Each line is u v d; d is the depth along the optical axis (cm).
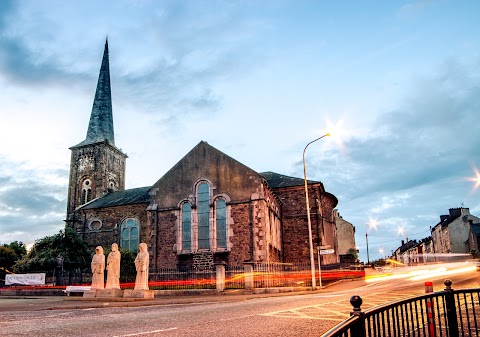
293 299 1750
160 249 3312
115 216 4150
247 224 3162
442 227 8069
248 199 3209
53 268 3444
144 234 4012
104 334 934
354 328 450
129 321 1161
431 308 707
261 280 2606
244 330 945
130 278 3406
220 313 1291
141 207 4088
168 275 2742
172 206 3381
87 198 5759
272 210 3484
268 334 891
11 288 3125
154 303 1822
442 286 2116
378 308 554
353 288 2572
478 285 2078
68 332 979
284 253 3791
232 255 3136
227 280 2588
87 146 5941
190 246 3266
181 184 3409
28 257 3578
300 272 3002
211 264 3167
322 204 4138
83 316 1338
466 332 941
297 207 3866
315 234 3766
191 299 2016
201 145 3472
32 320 1232
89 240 4153
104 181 5800
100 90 6506
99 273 2312
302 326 984
